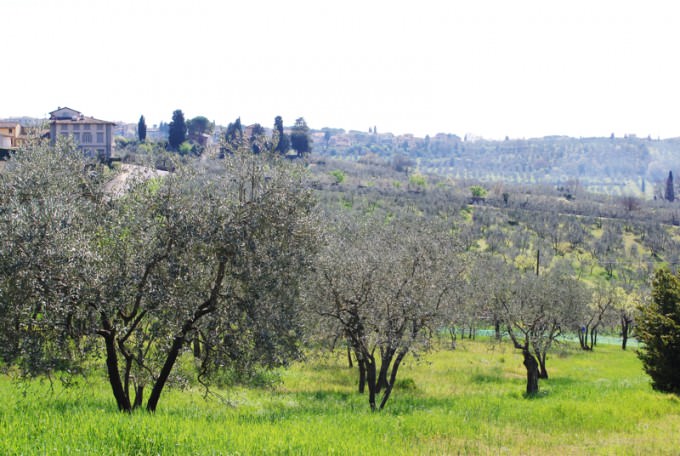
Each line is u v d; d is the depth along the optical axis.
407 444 15.49
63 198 15.09
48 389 19.36
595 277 89.81
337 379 32.69
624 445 17.17
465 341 61.22
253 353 16.33
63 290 13.25
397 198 121.12
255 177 16.67
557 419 21.53
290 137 162.00
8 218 12.93
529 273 45.91
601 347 67.06
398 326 22.36
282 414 18.88
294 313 17.08
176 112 139.88
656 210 152.88
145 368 16.75
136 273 14.52
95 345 14.92
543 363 38.78
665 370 27.92
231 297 15.94
